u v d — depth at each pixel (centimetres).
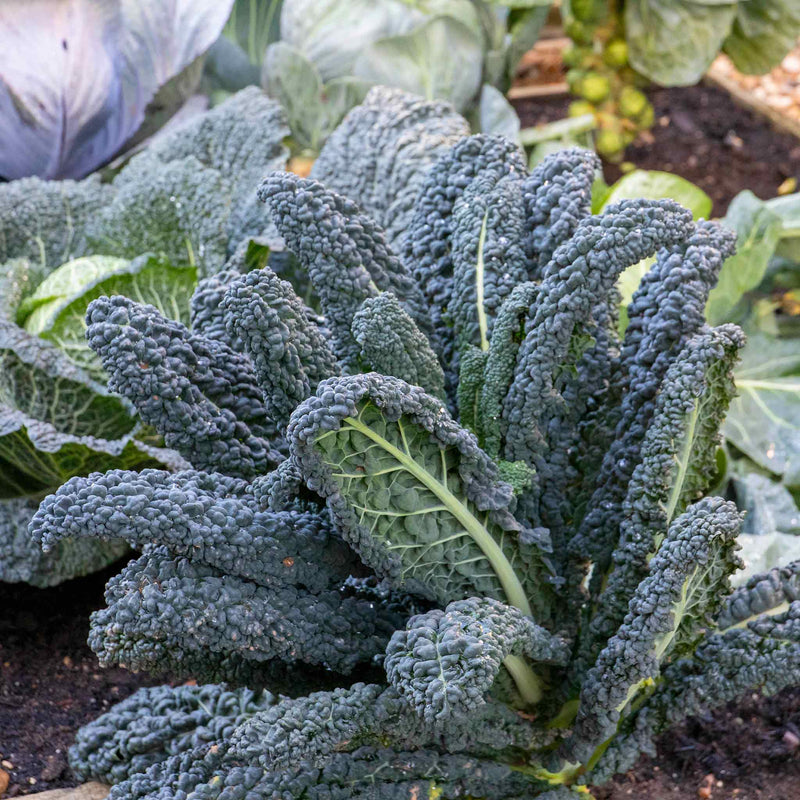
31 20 228
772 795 169
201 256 202
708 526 145
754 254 214
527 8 288
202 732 165
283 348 147
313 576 149
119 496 143
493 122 266
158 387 149
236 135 219
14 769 173
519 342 154
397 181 192
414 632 143
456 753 157
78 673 184
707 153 342
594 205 221
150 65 240
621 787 170
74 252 210
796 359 226
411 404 143
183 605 144
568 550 158
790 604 154
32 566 186
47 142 239
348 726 146
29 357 181
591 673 151
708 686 154
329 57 264
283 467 146
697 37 287
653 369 154
